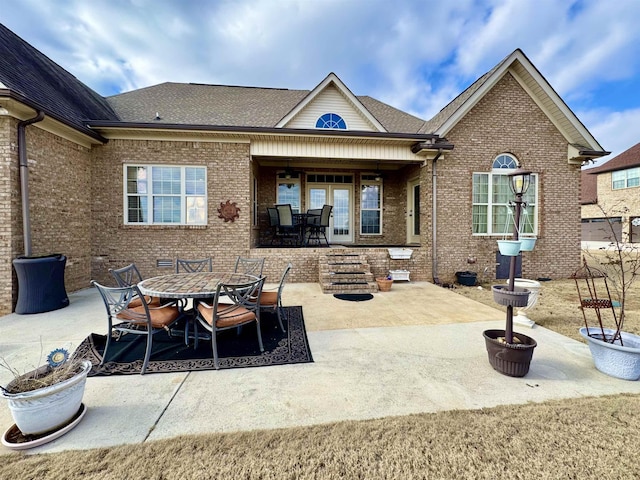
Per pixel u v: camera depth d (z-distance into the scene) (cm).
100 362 305
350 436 194
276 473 163
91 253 693
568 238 842
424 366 302
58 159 588
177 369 294
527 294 277
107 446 185
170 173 718
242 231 736
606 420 210
